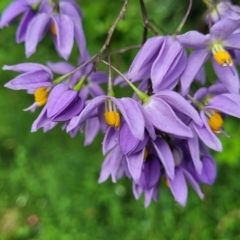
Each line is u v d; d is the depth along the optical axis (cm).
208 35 22
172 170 22
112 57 43
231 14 24
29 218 49
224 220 43
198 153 22
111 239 45
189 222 43
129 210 45
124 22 42
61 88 21
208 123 22
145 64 22
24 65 22
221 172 44
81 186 47
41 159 49
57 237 46
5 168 52
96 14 43
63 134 49
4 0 43
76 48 45
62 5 26
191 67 22
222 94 22
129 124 20
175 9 36
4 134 50
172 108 21
